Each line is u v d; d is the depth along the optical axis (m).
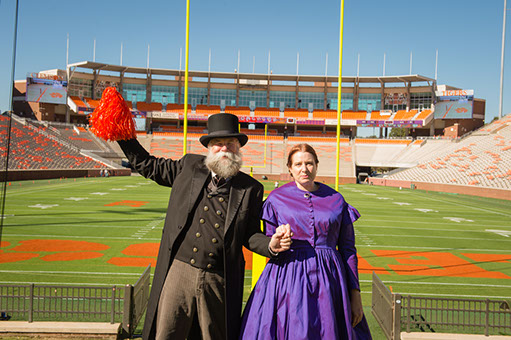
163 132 53.31
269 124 58.84
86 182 32.19
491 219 17.62
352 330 2.33
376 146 51.16
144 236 11.38
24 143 38.56
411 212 19.34
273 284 2.41
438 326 5.24
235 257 2.43
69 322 4.68
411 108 53.03
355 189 35.03
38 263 8.18
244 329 2.40
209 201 2.45
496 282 7.86
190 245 2.40
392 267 8.90
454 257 10.05
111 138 2.42
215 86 56.22
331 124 54.22
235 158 2.46
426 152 46.12
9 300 5.71
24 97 49.34
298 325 2.26
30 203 17.69
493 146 39.47
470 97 49.91
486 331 4.64
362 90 55.25
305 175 2.54
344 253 2.56
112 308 4.66
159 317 2.39
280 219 2.49
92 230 12.04
